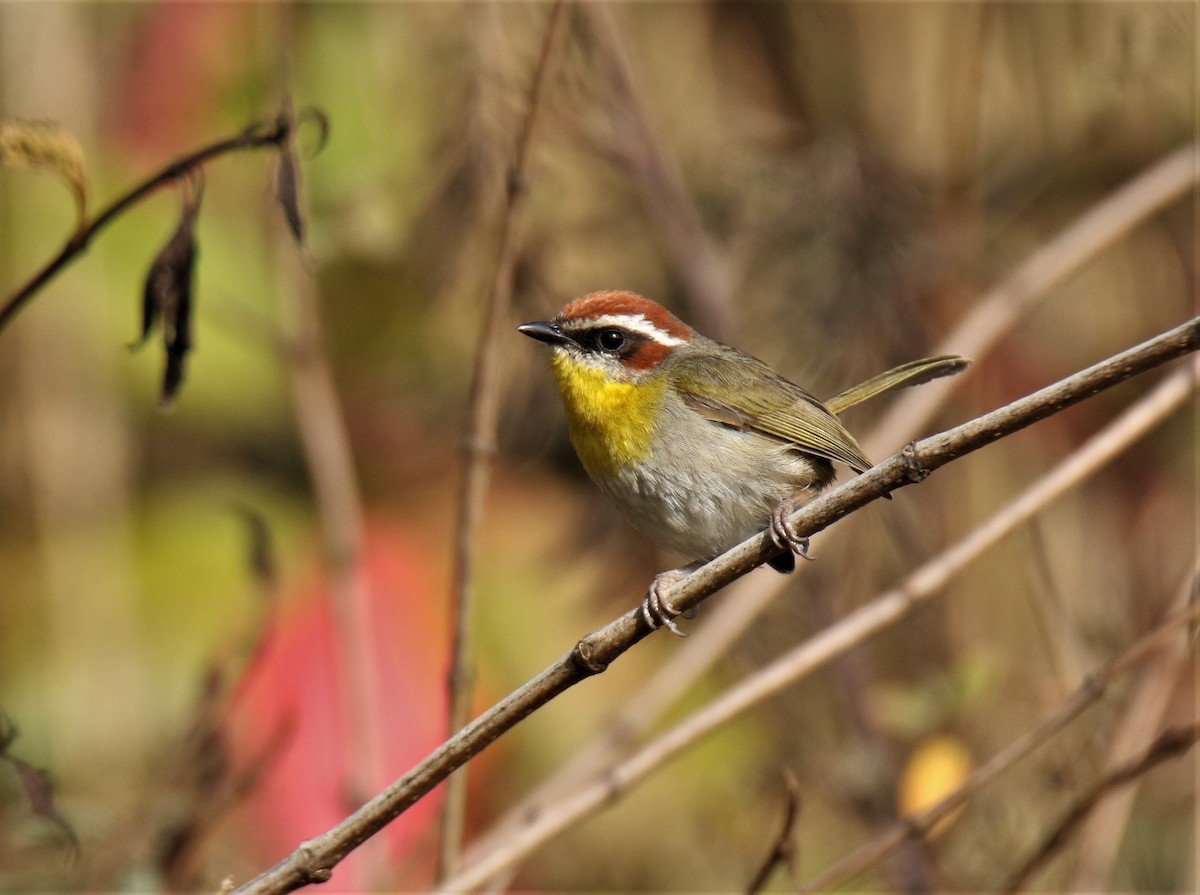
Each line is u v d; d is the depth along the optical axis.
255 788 9.43
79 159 6.56
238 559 11.98
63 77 11.73
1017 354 13.16
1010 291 10.64
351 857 9.50
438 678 11.38
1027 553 11.91
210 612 11.74
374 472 12.41
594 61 11.41
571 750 11.79
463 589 8.22
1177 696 10.98
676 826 11.95
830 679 11.20
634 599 11.47
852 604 11.34
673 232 11.59
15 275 11.92
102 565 11.65
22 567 11.98
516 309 10.88
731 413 8.66
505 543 12.09
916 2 13.18
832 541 11.38
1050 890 10.23
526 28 10.44
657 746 8.00
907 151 13.23
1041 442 12.98
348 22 11.37
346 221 11.11
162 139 12.09
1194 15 11.21
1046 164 12.70
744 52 13.41
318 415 9.96
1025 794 10.58
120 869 8.38
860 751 10.73
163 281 6.72
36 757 10.86
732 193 12.41
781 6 13.35
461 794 8.08
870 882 11.17
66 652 11.37
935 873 10.16
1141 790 11.17
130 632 11.58
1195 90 12.14
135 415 12.32
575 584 11.72
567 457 12.09
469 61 10.39
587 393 8.77
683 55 13.28
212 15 12.03
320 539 12.12
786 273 11.98
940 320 13.01
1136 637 11.57
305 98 11.36
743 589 10.03
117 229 11.98
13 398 12.03
